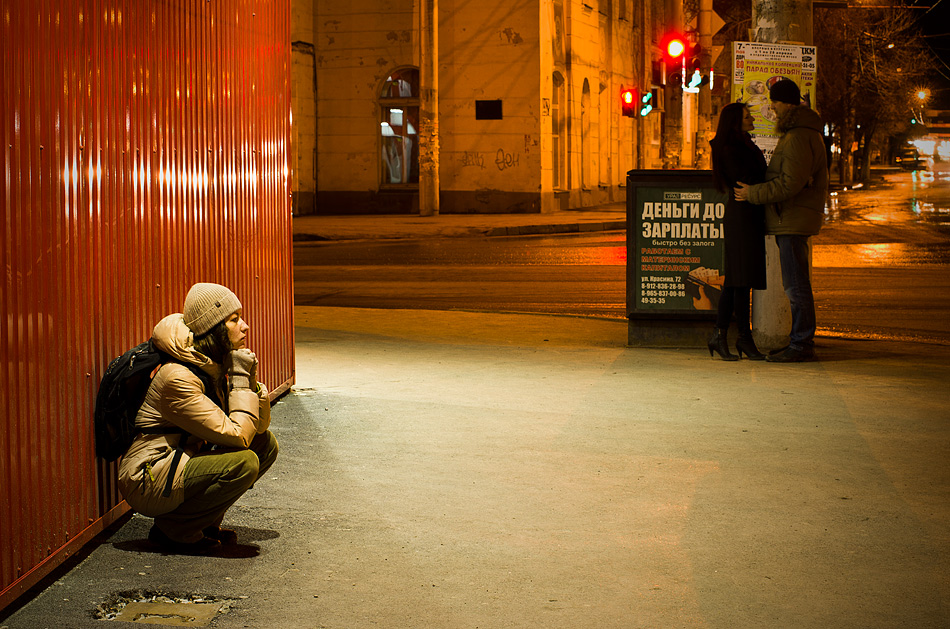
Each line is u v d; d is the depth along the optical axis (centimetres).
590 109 3697
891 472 521
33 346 359
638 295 918
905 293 1362
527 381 760
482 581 378
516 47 3045
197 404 394
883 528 436
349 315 1141
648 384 749
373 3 3123
